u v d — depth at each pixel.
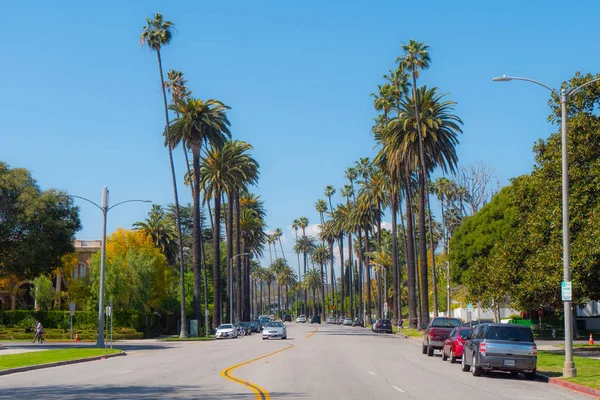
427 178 64.56
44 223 49.06
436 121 61.72
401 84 78.62
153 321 76.75
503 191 61.12
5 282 72.12
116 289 70.06
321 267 176.12
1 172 49.75
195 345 52.34
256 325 93.50
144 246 77.25
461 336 30.38
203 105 67.62
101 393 18.19
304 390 18.55
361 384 20.42
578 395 18.73
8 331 63.59
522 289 33.44
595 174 30.30
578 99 32.53
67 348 43.56
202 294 96.75
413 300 76.19
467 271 60.12
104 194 45.47
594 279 30.23
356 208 114.44
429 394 17.97
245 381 21.33
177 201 68.00
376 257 109.06
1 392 18.98
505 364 23.33
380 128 79.12
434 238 109.31
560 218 30.64
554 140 33.38
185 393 17.88
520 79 23.94
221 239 135.25
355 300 177.25
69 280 74.56
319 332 82.50
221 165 75.12
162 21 67.19
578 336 55.28
